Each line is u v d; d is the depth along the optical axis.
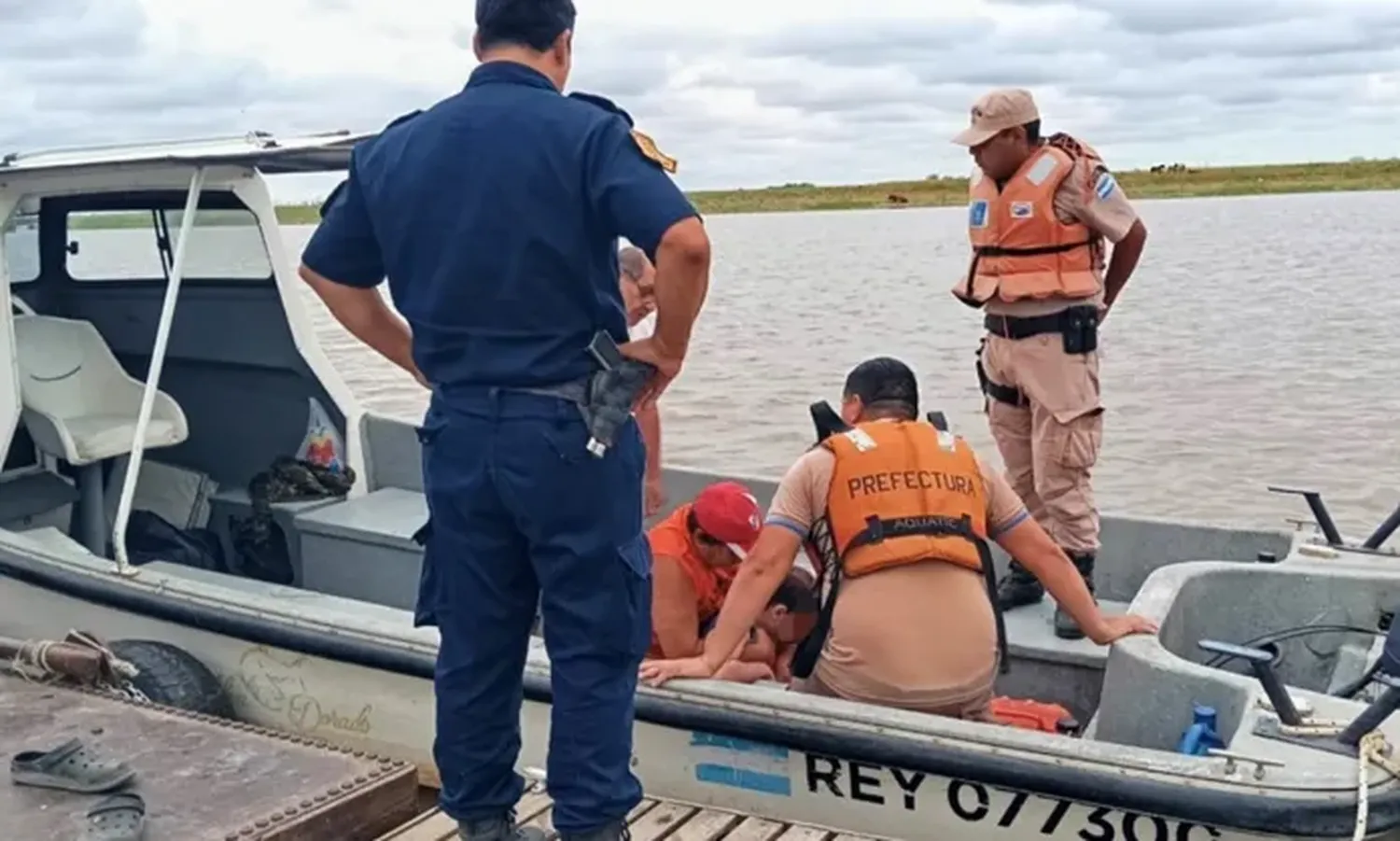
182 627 4.28
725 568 3.79
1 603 4.64
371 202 2.62
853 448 3.46
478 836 2.83
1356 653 3.91
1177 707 3.35
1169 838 3.04
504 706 2.77
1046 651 4.18
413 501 5.41
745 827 3.35
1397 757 2.96
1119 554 4.79
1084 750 3.09
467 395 2.56
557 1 2.57
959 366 16.58
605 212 2.46
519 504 2.54
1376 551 4.21
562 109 2.49
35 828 3.16
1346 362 16.02
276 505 5.33
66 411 5.24
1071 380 4.22
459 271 2.50
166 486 5.59
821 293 27.44
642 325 4.34
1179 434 12.17
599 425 2.50
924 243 50.38
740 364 16.73
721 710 3.42
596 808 2.66
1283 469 10.87
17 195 4.86
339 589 5.12
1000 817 3.20
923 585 3.39
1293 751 3.02
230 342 5.63
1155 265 33.12
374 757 3.63
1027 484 4.51
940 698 3.38
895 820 3.32
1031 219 4.16
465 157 2.49
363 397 13.50
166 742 3.68
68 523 5.24
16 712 3.86
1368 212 65.62
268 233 5.28
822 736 3.32
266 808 3.31
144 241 5.63
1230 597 4.03
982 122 4.21
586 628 2.61
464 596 2.68
